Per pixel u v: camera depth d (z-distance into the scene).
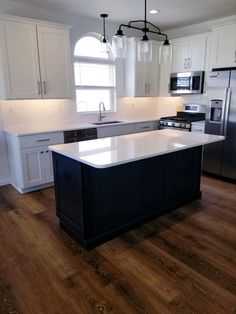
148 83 5.00
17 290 1.86
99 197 2.33
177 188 3.09
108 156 2.13
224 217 2.91
